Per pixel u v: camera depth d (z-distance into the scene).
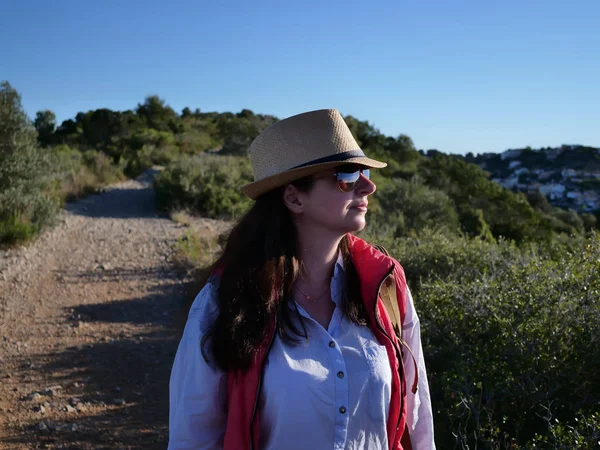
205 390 1.34
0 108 11.54
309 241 1.47
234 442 1.29
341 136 1.43
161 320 6.71
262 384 1.30
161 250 10.58
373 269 1.45
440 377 3.28
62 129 52.44
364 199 1.45
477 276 4.95
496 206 18.56
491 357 3.32
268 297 1.33
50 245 10.90
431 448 1.57
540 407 2.98
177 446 1.35
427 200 14.94
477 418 2.76
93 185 20.75
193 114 73.50
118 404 4.54
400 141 41.12
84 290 8.00
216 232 12.23
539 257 5.41
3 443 3.89
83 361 5.45
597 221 22.64
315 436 1.29
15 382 4.96
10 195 11.20
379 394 1.36
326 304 1.47
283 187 1.44
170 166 21.91
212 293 1.41
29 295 7.67
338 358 1.34
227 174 18.31
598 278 3.64
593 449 2.42
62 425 4.15
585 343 3.20
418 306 4.18
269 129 1.47
